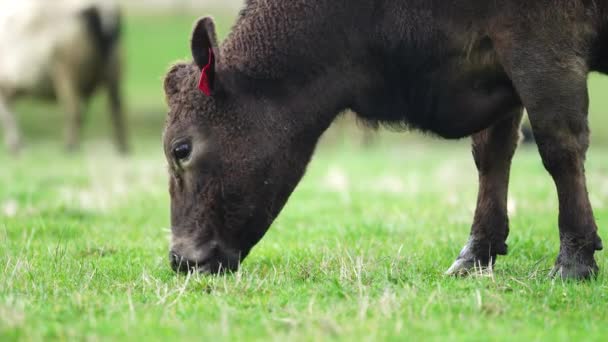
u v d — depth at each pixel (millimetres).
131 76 96500
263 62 14492
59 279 14484
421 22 14312
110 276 14945
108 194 26734
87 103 46781
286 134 14562
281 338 10641
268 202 14664
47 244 18562
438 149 59062
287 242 19141
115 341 10711
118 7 44156
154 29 119250
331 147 60625
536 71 13812
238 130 14445
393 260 15734
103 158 42875
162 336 10891
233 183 14453
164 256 17188
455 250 17547
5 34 45250
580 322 11766
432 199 25984
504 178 15891
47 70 44875
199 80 14281
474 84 14602
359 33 14586
